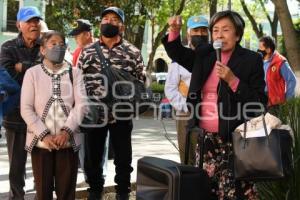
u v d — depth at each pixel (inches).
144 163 175.0
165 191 169.2
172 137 565.6
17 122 235.0
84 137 246.7
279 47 1062.4
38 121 208.4
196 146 192.7
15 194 239.9
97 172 251.9
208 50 186.2
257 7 1208.2
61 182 213.2
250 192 180.7
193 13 1084.5
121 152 246.5
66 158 211.6
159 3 826.2
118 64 241.0
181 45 191.2
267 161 169.0
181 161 252.5
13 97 225.1
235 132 175.9
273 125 174.4
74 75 214.1
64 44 211.9
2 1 1247.5
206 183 171.8
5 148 428.1
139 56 246.7
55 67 213.0
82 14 758.5
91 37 292.5
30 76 210.4
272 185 203.2
